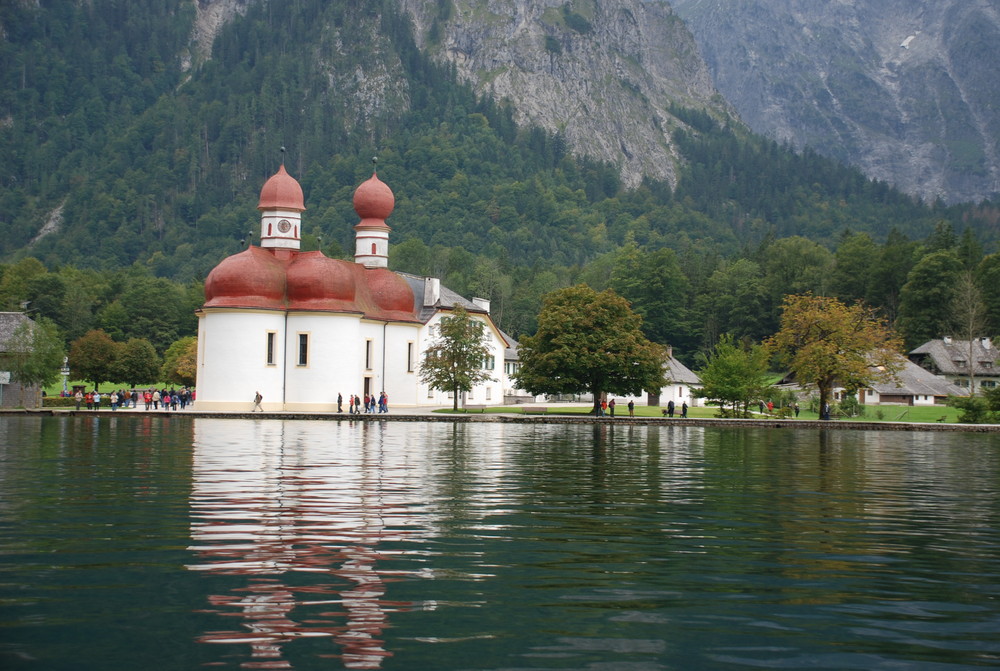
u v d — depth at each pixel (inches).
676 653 592.4
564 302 4069.9
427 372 4138.8
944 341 6609.3
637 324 4099.4
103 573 760.3
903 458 2117.4
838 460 2004.2
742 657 587.5
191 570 772.6
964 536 999.6
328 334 4037.9
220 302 3969.0
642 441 2500.0
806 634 634.8
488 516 1062.4
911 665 578.2
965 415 4094.5
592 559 842.8
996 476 1681.8
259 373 3986.2
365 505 1119.6
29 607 666.8
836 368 3917.3
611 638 619.2
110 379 5925.2
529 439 2471.7
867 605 706.8
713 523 1054.4
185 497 1164.5
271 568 781.9
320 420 3506.4
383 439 2327.8
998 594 742.5
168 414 3641.7
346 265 4271.7
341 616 654.5
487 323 5088.6
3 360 4121.6
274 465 1569.9
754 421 3617.1
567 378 3937.0
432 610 673.6
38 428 2687.0
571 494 1274.6
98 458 1685.5
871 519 1112.8
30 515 1022.4
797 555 882.8
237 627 627.5
